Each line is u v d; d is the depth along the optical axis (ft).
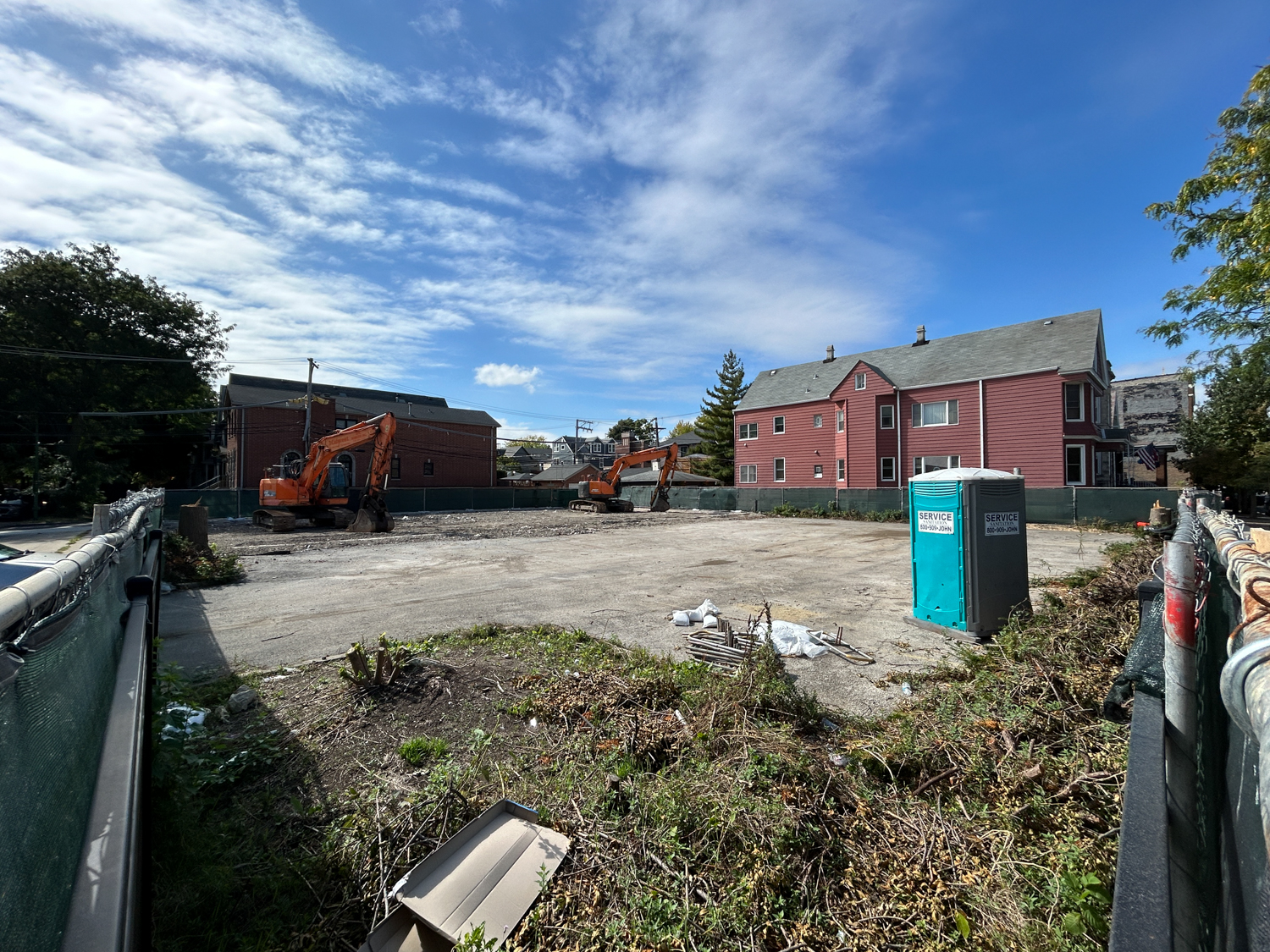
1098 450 79.25
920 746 11.21
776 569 37.68
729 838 8.66
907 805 9.61
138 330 101.30
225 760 11.30
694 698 13.65
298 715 13.41
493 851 8.62
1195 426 69.56
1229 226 29.94
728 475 149.69
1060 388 73.41
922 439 86.48
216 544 52.34
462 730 12.51
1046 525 65.72
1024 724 11.44
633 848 8.50
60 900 4.20
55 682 4.70
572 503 105.91
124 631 11.16
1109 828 8.66
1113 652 14.56
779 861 8.16
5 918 3.16
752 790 9.68
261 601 28.60
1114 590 21.26
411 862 8.60
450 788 9.87
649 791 9.71
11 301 89.81
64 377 92.43
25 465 104.37
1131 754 4.80
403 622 24.00
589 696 13.64
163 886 7.84
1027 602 20.13
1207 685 5.19
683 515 89.81
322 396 122.62
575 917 7.52
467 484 146.00
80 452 97.60
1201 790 4.96
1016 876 7.92
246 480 113.60
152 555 21.81
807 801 9.37
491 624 22.11
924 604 21.97
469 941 6.81
